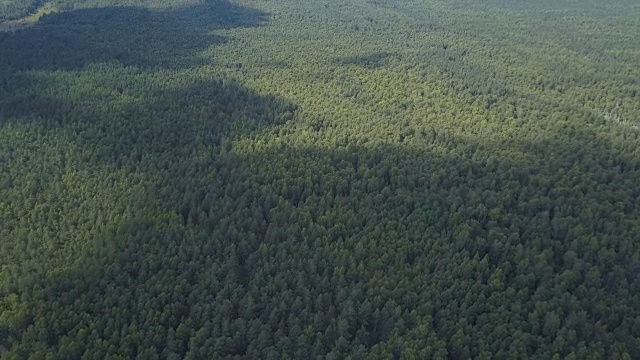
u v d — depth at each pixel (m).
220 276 85.44
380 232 92.31
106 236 90.62
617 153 118.94
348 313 78.19
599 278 83.44
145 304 78.62
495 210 96.31
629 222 93.94
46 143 118.31
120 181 106.94
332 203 101.19
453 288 81.44
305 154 116.38
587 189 104.06
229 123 130.88
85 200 100.75
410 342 73.75
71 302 79.31
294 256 88.06
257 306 80.38
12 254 87.75
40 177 107.38
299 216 96.50
